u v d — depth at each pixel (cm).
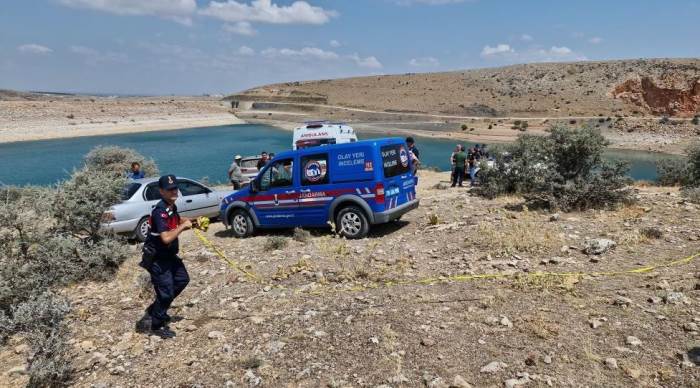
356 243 938
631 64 16938
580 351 444
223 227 1349
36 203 884
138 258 942
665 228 826
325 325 547
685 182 1587
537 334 477
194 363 493
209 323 591
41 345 496
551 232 844
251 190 1144
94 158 2338
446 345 474
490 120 12619
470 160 2106
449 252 803
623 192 1080
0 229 829
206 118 13512
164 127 11312
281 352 494
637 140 7856
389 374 433
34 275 766
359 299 617
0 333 600
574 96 15312
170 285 566
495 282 635
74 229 955
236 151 6625
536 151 1431
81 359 526
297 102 18738
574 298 560
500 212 1072
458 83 19600
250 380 446
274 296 662
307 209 1064
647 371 406
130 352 533
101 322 625
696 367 401
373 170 979
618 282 602
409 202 1081
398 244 892
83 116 11138
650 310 510
